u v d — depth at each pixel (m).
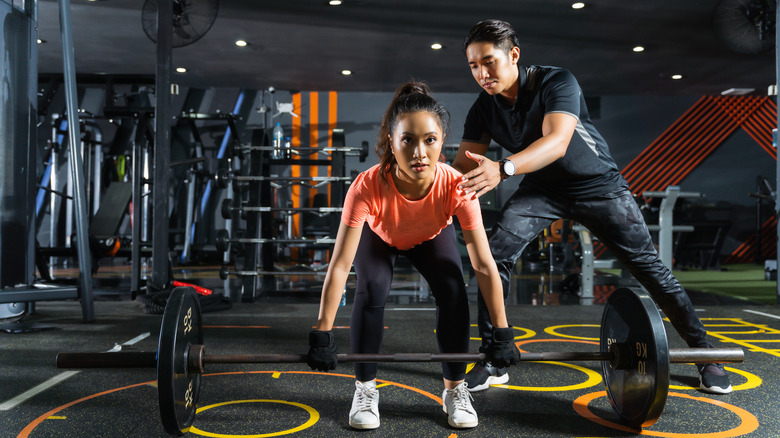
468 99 8.09
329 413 1.48
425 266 1.43
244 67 6.94
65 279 5.00
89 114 6.29
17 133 2.85
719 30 5.01
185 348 1.23
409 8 5.17
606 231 1.72
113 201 5.71
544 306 3.46
